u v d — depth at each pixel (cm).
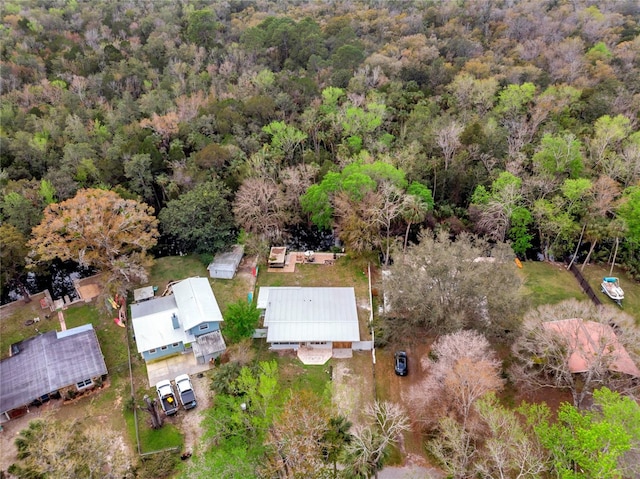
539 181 5500
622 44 8981
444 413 3256
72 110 7644
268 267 5428
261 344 4381
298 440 2862
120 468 2914
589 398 3672
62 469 2723
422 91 7881
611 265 5512
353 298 4738
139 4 11862
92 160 6369
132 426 3641
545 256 5694
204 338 4216
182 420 3697
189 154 6888
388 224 5194
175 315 4331
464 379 3177
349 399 3844
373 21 10938
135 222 5128
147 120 6988
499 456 2777
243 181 5812
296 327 4362
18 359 3991
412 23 10519
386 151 6450
